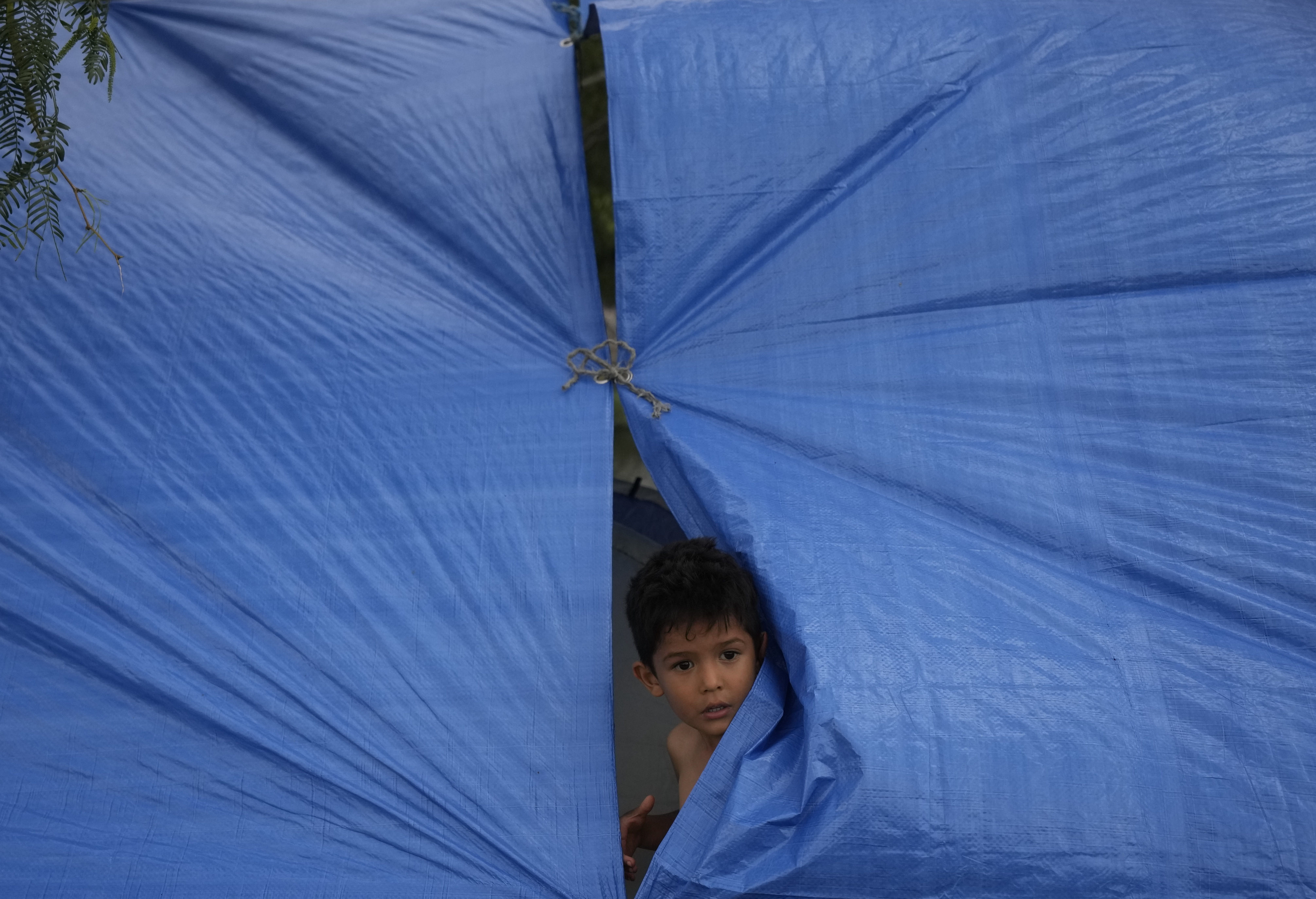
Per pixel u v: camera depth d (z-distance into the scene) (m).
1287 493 2.03
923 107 2.39
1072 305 2.23
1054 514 2.01
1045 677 1.79
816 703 1.71
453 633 1.89
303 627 1.88
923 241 2.27
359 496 2.02
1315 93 2.43
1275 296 2.22
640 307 2.22
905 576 1.90
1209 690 1.81
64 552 1.94
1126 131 2.37
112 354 2.16
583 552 1.98
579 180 2.38
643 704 2.67
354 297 2.24
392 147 2.41
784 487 2.02
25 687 1.82
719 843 1.63
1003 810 1.65
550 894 1.68
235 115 2.49
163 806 1.73
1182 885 1.64
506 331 2.22
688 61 2.41
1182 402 2.12
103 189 2.35
